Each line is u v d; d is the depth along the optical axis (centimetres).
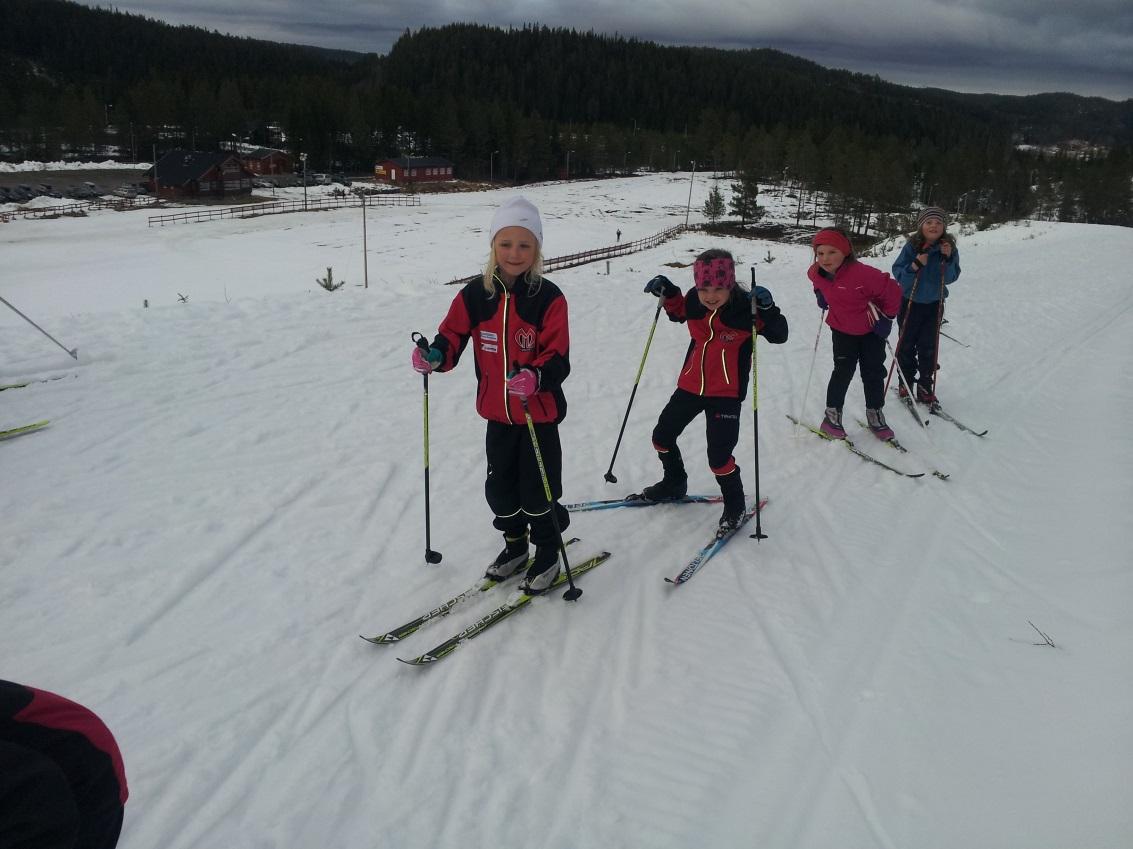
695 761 251
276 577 360
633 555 395
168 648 305
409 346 767
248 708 273
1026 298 1236
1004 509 450
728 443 402
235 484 454
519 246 300
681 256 3669
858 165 6031
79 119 6931
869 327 545
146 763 245
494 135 7888
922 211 636
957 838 209
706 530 425
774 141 7775
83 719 126
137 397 581
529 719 272
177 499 431
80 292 2356
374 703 279
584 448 546
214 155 5409
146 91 7394
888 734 259
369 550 389
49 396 571
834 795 233
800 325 1012
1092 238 2594
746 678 295
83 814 125
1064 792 217
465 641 317
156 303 2230
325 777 243
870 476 509
